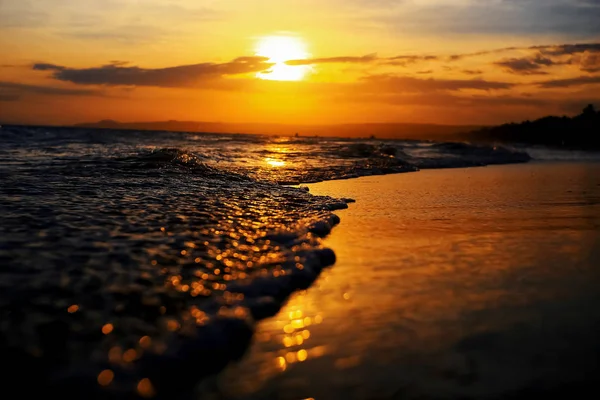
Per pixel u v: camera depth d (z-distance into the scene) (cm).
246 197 817
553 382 268
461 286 423
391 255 522
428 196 985
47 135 2712
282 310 370
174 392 259
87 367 269
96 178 910
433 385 266
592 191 1089
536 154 2794
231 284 402
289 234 568
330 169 1502
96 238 489
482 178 1412
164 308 346
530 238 603
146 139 3089
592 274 457
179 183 913
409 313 364
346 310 370
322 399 255
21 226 512
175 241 502
